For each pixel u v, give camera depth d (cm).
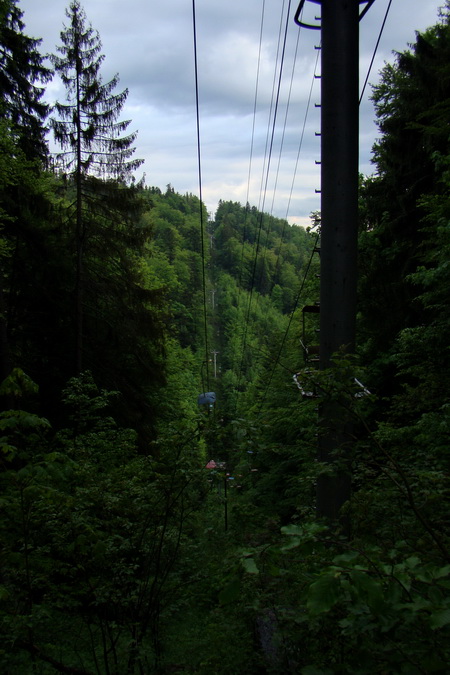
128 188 1764
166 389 2694
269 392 2012
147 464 613
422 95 1485
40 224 1700
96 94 1698
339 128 530
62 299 1702
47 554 499
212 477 533
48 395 1644
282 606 315
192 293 10631
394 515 354
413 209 1502
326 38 529
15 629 394
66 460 404
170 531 562
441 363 1050
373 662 166
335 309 547
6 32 1498
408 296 1495
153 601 548
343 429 431
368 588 154
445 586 155
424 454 414
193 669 486
